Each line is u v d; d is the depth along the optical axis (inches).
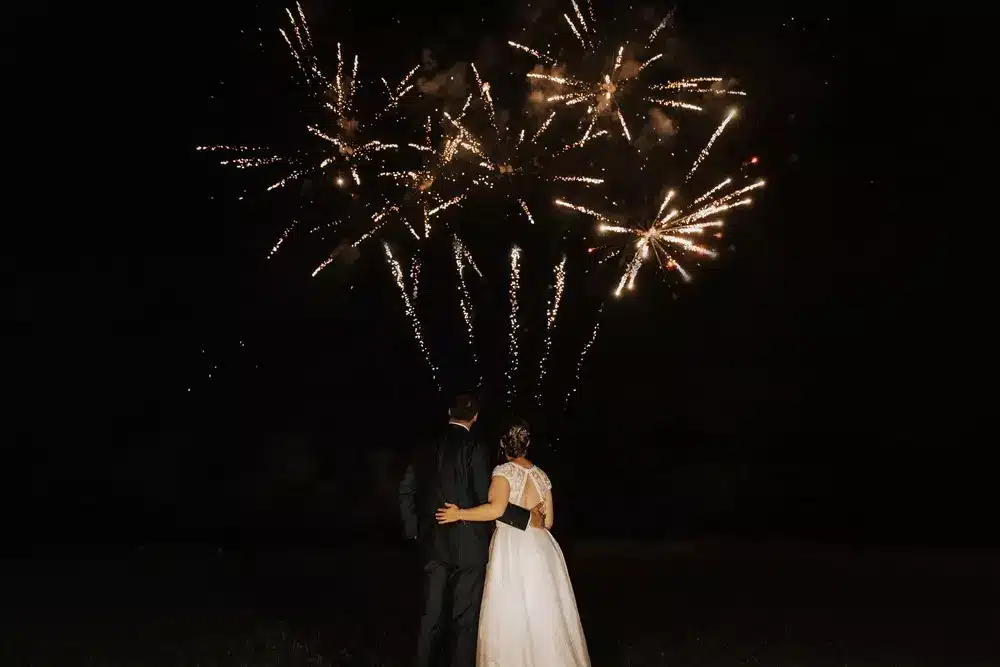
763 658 316.5
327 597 428.5
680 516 712.4
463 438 275.6
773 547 601.0
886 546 607.2
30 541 637.9
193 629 362.0
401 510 277.1
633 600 416.5
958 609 398.6
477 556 267.1
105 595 435.5
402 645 334.6
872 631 356.2
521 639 250.8
